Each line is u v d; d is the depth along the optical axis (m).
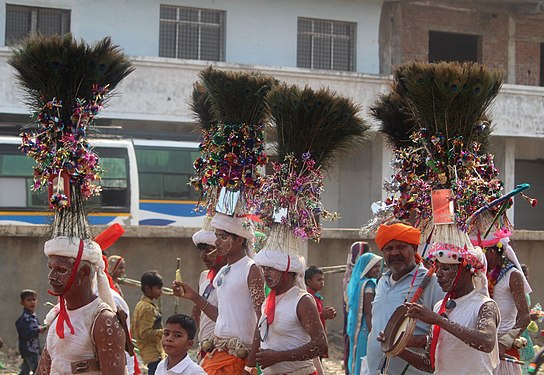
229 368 7.79
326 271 15.91
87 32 27.44
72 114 6.27
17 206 23.08
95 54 6.36
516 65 33.50
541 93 30.50
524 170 32.56
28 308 12.72
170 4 28.56
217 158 8.20
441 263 6.41
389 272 7.36
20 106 24.70
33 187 6.30
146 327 11.27
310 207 7.69
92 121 6.56
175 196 25.20
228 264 8.07
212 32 29.30
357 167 29.66
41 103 6.33
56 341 5.86
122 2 27.86
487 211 7.55
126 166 24.28
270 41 29.89
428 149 7.02
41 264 15.28
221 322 7.92
